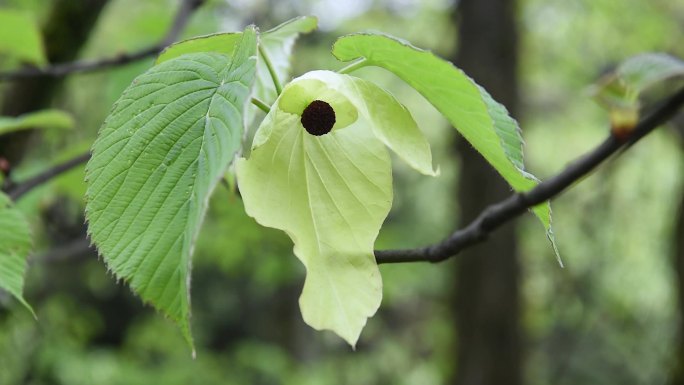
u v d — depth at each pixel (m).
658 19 10.60
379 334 17.30
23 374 9.01
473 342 9.20
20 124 2.64
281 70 1.67
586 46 11.65
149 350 11.90
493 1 8.91
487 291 9.15
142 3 5.66
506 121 1.26
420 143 1.19
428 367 14.61
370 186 1.26
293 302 15.78
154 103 1.10
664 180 11.40
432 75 1.22
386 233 7.65
